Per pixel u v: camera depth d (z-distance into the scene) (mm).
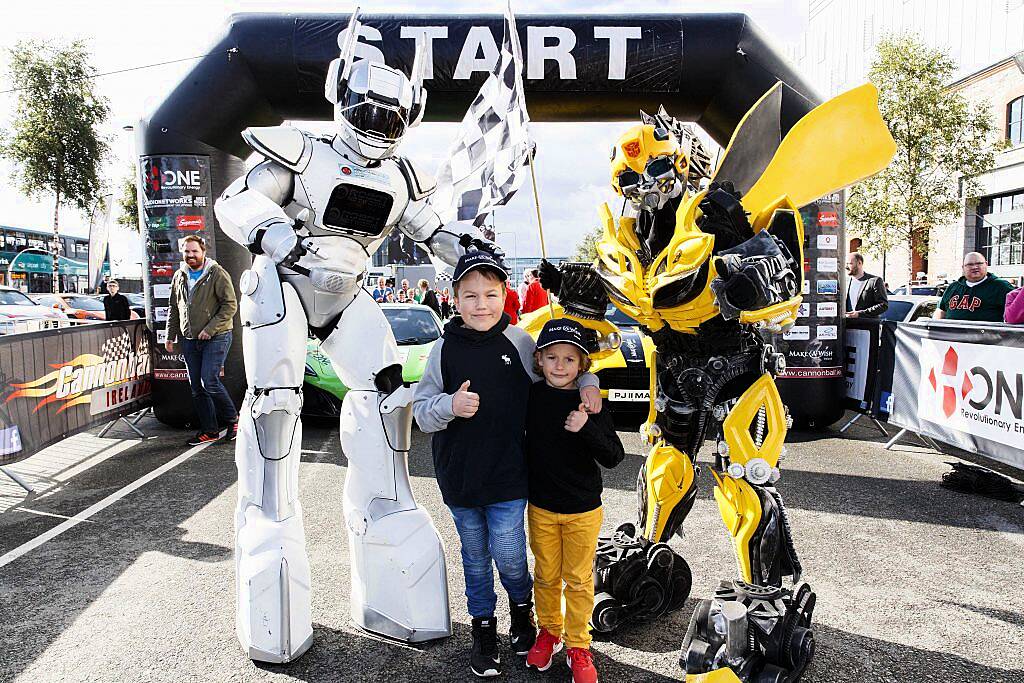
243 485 2955
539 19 6387
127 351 6965
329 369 7207
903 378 6414
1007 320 6145
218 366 6648
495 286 2689
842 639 3051
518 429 2672
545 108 6660
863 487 5293
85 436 7098
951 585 3602
